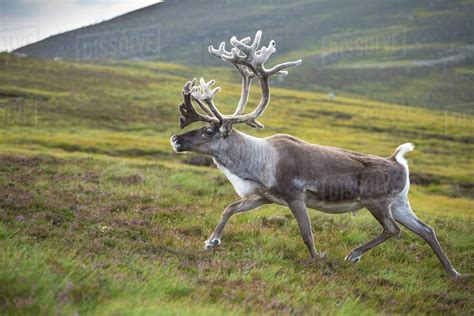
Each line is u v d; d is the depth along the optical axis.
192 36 172.00
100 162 23.50
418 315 9.96
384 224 12.12
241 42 12.57
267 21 182.50
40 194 15.05
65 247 10.25
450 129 67.94
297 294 9.65
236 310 8.38
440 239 15.66
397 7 182.25
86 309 7.66
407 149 12.63
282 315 8.43
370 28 168.38
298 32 171.75
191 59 152.50
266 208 16.16
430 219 18.08
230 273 10.42
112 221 13.17
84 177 19.16
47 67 75.44
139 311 7.58
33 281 8.04
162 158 34.81
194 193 18.16
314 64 140.00
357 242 14.05
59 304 7.55
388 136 60.56
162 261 10.38
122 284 8.55
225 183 20.62
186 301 8.40
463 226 17.91
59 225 12.39
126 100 60.59
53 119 46.56
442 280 12.20
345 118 70.62
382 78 124.88
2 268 8.25
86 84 68.00
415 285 11.80
